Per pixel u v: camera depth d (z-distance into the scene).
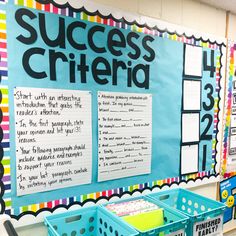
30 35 1.08
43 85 1.12
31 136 1.10
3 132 1.04
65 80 1.17
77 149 1.22
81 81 1.22
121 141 1.37
